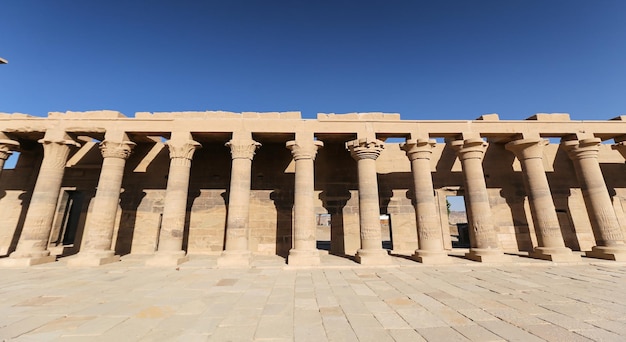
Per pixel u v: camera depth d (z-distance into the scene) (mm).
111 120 12922
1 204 15422
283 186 16234
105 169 12469
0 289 7164
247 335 4227
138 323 4707
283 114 13242
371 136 12922
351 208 16078
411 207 16250
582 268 10414
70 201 16578
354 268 10750
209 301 6090
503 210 16156
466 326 4574
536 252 12633
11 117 13016
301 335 4230
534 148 13156
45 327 4492
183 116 13164
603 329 4391
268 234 15531
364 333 4305
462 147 13297
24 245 11430
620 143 13766
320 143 13055
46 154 12586
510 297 6371
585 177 13125
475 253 12219
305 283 8055
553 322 4711
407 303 5941
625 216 16000
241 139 12711
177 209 11992
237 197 11992
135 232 15469
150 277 8898
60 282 8070
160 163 16453
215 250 15289
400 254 14906
